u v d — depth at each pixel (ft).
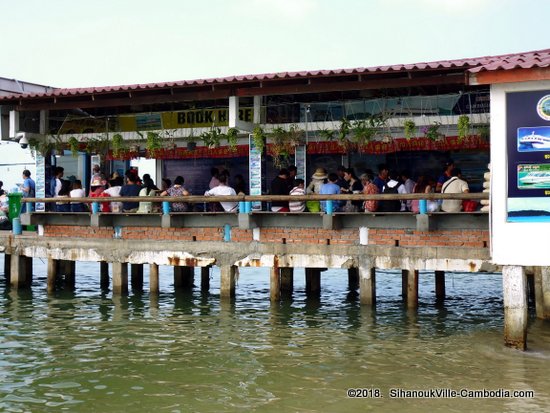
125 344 40.06
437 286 55.06
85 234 55.62
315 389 31.45
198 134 57.77
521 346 35.94
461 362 34.96
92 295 56.95
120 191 55.21
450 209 44.75
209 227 50.60
